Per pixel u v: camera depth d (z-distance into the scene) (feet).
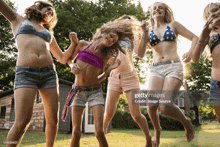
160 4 9.63
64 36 58.03
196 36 9.04
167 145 9.58
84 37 55.47
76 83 8.69
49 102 7.73
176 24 9.41
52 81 7.80
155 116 9.24
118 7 59.00
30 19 8.19
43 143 16.85
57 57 9.47
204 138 8.18
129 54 10.89
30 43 7.55
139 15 57.72
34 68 7.36
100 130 7.98
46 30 8.40
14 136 6.69
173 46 9.25
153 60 9.69
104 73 8.82
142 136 24.80
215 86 8.13
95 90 8.57
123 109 58.23
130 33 9.21
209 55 8.93
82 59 8.66
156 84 9.08
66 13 56.29
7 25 59.26
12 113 49.88
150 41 9.62
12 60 64.44
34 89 7.22
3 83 76.69
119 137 23.18
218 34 8.01
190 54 8.89
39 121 40.50
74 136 8.29
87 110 36.88
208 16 8.21
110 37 8.61
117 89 11.15
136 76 10.90
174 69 8.83
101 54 8.89
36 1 8.64
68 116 38.06
